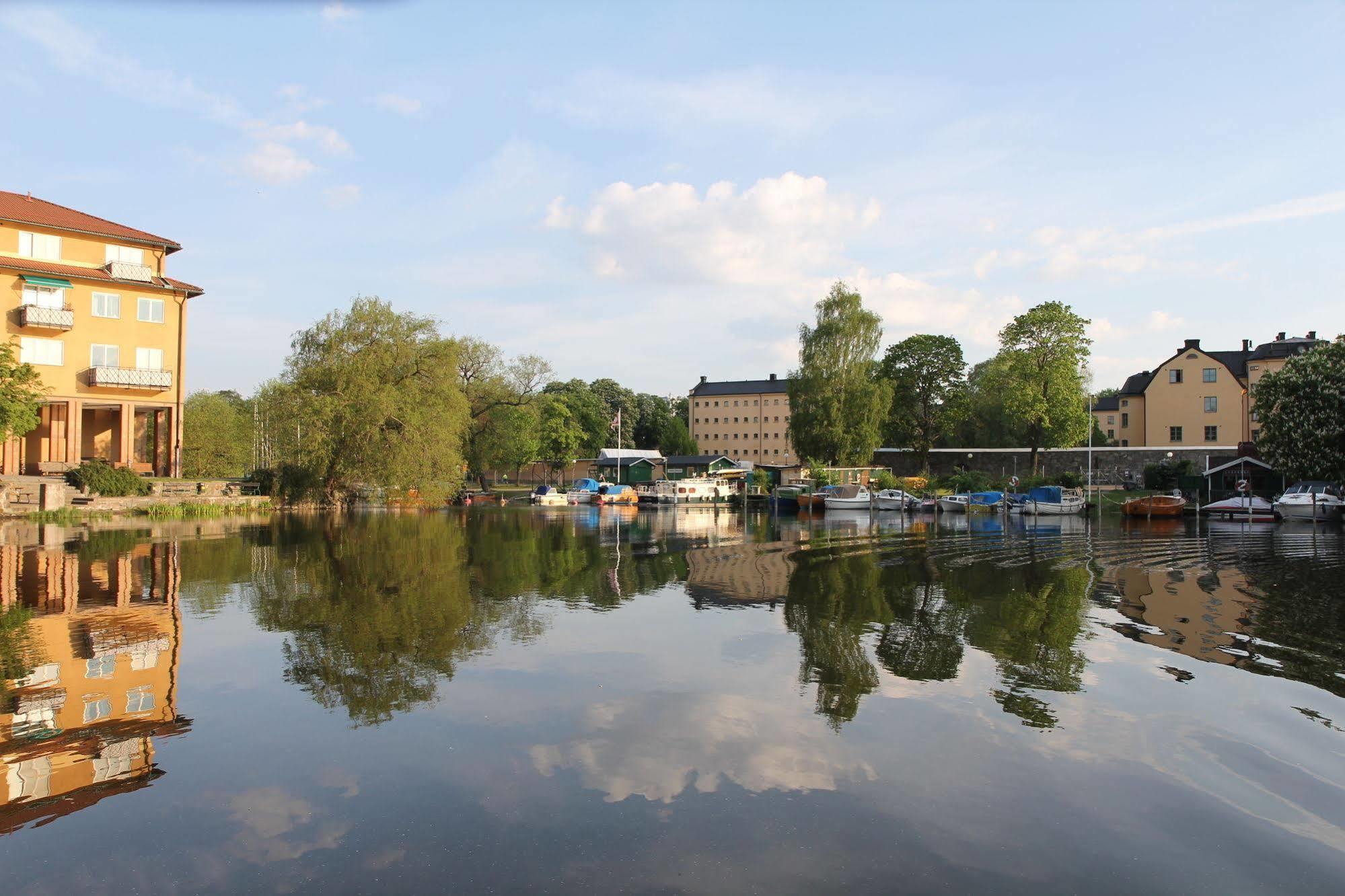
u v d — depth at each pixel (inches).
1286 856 213.0
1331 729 311.9
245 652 427.2
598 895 191.6
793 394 2731.3
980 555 963.3
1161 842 220.5
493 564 849.5
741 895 192.4
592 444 3914.9
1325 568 801.6
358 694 353.4
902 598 632.4
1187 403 2642.7
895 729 312.8
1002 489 2322.8
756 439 5103.3
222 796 246.7
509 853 212.4
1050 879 201.3
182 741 295.3
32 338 1636.3
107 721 316.2
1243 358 2736.2
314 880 198.1
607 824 229.9
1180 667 407.2
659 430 4926.2
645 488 2746.1
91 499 1471.5
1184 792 253.4
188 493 1657.2
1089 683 378.0
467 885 195.8
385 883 196.5
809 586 702.5
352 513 1818.4
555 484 3521.2
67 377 1673.2
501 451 2780.5
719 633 492.4
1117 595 642.2
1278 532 1305.4
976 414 3181.6
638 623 523.8
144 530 1184.2
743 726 316.5
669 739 300.4
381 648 442.0
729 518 1881.2
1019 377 2322.8
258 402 2158.0
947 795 251.3
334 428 1766.7
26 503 1446.9
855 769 272.5
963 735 307.1
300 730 307.1
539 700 347.9
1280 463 1625.2
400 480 1807.3
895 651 443.8
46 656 416.8
